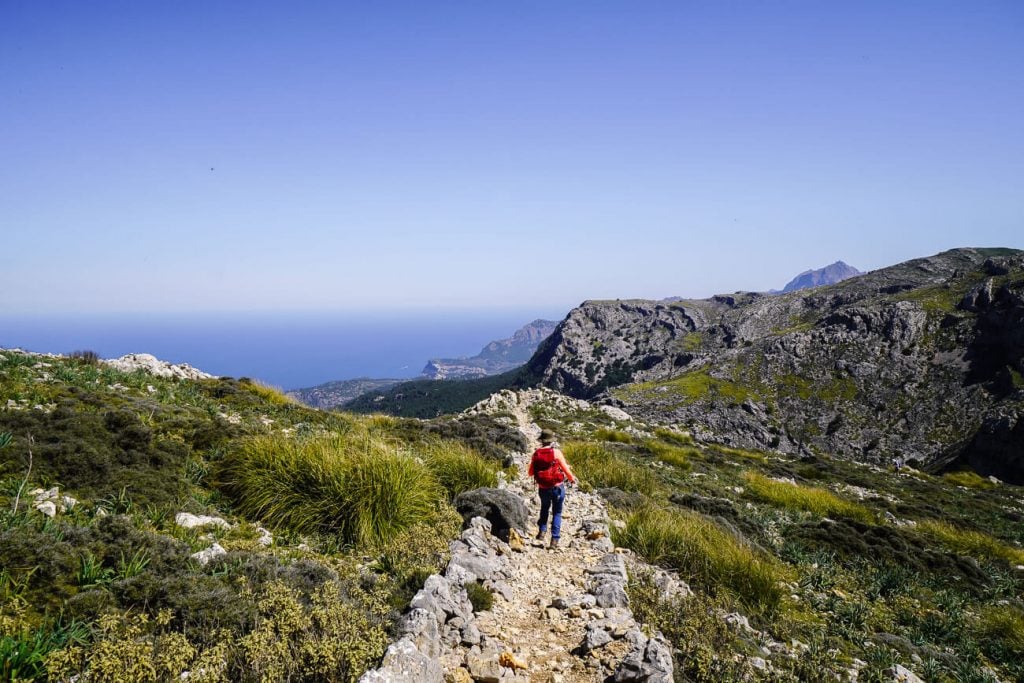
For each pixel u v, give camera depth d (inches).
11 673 146.9
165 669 155.0
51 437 311.3
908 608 422.0
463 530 352.2
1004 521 1043.3
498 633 231.9
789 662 264.8
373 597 223.6
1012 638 390.3
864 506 868.6
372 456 361.7
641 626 250.5
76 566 197.8
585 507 482.9
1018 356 4367.6
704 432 2667.3
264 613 193.3
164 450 356.5
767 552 483.2
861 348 5462.6
